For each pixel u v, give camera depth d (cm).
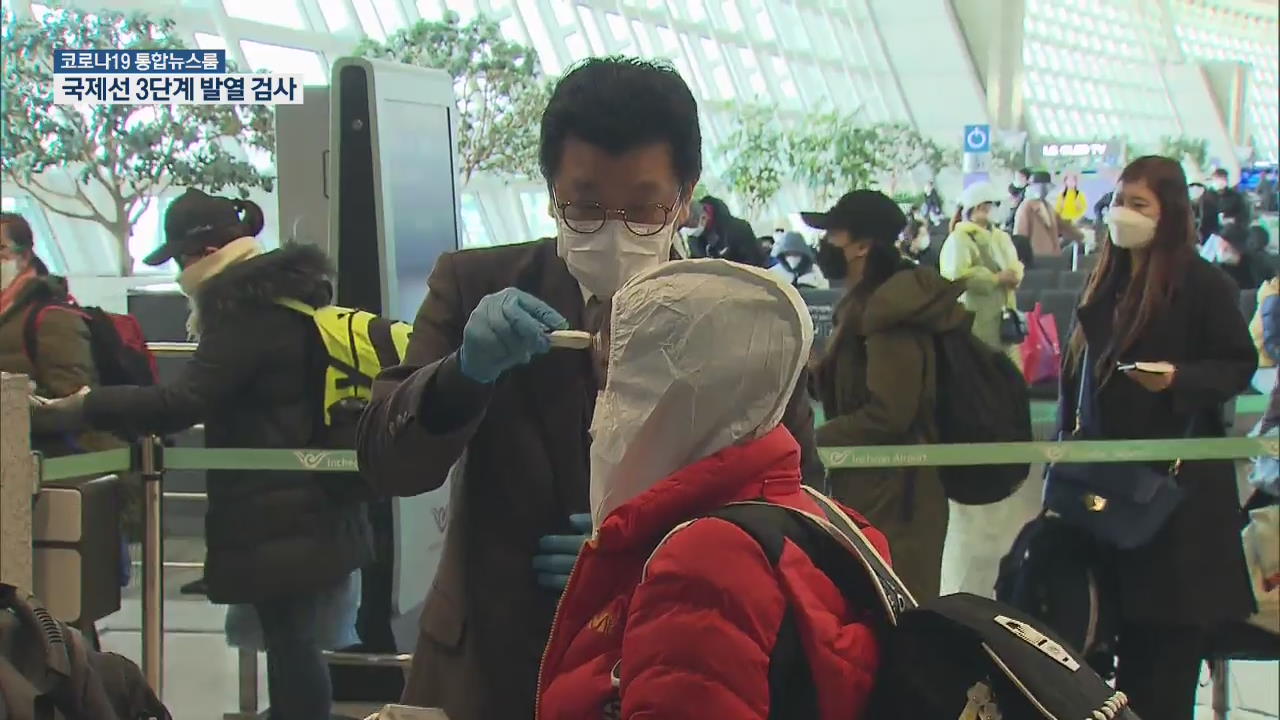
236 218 305
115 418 304
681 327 113
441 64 365
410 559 350
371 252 344
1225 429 293
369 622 351
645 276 119
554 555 147
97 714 157
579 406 152
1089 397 286
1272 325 329
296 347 302
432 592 161
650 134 138
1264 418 316
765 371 114
